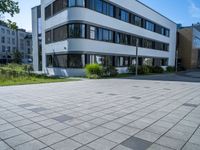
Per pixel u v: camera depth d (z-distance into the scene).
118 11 28.72
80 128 5.01
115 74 23.64
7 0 25.48
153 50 39.97
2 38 71.94
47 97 9.27
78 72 22.92
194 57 56.16
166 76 26.56
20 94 10.03
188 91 12.06
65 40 24.03
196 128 5.15
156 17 40.38
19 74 19.47
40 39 35.50
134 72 28.48
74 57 23.11
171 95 10.48
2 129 4.90
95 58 24.80
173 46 50.12
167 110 7.09
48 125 5.21
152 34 39.12
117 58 29.05
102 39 25.81
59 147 3.91
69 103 7.99
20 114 6.25
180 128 5.14
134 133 4.72
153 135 4.61
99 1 25.03
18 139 4.29
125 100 8.84
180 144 4.14
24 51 82.62
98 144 4.07
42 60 32.25
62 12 24.67
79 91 11.34
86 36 23.27
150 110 7.05
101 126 5.19
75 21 22.59
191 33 51.84
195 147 4.01
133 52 32.75
